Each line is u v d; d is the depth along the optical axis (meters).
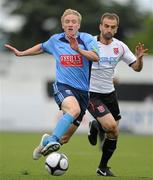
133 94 107.50
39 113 108.25
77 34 36.88
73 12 35.84
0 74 111.12
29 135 93.75
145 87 107.50
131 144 77.94
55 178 36.50
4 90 110.38
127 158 57.12
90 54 35.31
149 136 96.88
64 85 36.84
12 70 111.19
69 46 36.88
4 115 109.06
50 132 102.81
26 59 111.31
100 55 40.78
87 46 36.31
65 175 39.03
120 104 104.31
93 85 41.22
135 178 38.03
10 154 59.78
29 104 108.50
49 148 34.31
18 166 47.97
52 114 108.06
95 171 45.31
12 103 108.88
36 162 51.31
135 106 104.12
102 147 40.75
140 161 54.12
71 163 51.69
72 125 37.94
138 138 91.06
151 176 42.47
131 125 104.12
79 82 36.94
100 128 43.88
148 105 104.25
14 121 108.69
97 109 40.31
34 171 44.19
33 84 110.56
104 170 40.78
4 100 109.12
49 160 35.22
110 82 41.53
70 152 63.97
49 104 108.50
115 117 42.75
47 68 111.00
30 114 108.50
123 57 41.34
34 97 109.12
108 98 41.72
